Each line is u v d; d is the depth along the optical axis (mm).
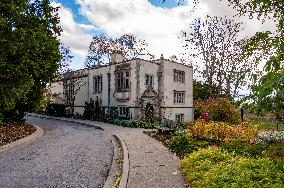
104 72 38969
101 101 39219
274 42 4621
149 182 8164
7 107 19688
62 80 46719
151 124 29250
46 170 10430
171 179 8453
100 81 39719
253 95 4328
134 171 9523
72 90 45062
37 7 22281
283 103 4262
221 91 47625
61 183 8836
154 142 16797
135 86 34125
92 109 37750
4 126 23047
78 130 25609
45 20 22438
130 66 34969
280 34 4867
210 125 16016
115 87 36812
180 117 39188
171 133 19484
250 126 14805
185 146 13430
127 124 29750
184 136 15031
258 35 4922
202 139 15609
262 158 8570
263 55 4809
